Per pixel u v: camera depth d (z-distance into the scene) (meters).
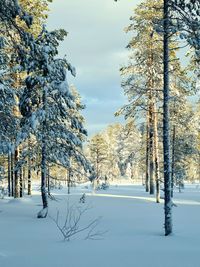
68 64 19.55
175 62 27.03
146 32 27.41
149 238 13.28
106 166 91.06
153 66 27.27
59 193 43.19
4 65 18.69
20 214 20.69
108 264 8.92
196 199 32.19
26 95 18.98
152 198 32.12
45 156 20.41
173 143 38.28
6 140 17.08
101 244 11.98
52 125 20.33
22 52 12.38
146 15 26.89
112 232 14.84
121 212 22.06
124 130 32.31
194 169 65.00
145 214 21.16
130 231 15.12
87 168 21.14
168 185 14.25
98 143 72.50
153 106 28.55
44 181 20.11
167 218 14.10
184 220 18.42
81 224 17.17
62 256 9.92
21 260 9.41
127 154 89.62
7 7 11.30
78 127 20.30
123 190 49.69
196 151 43.88
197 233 14.44
